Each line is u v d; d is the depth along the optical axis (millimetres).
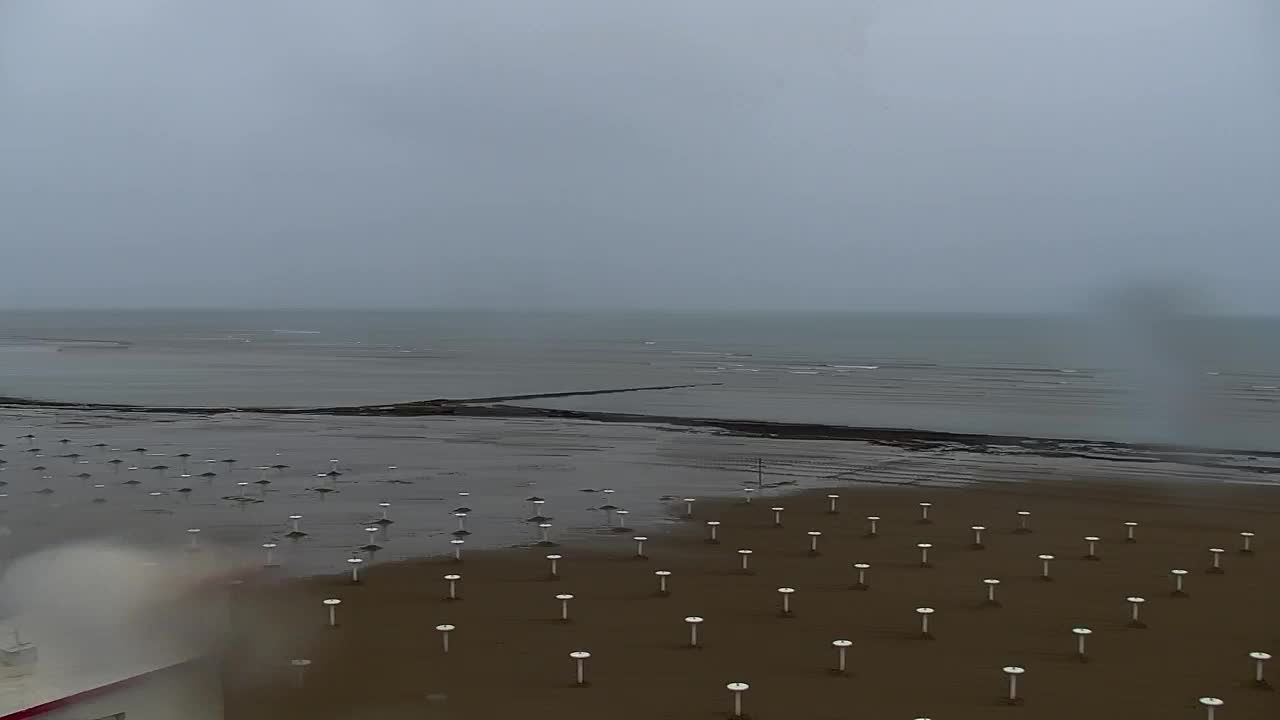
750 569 23359
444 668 16781
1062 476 36500
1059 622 19500
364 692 15703
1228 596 21266
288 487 33719
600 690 15914
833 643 17266
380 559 24078
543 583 22094
